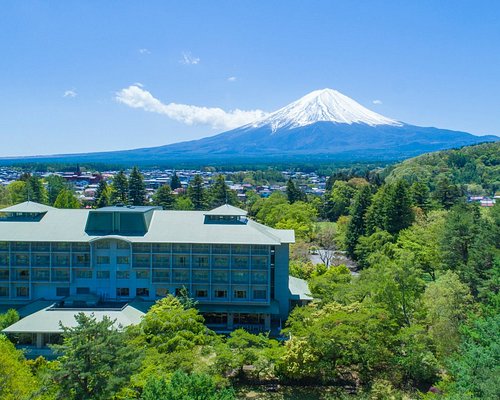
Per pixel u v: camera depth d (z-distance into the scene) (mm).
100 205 146875
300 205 121188
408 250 72812
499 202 82438
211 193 152875
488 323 40000
